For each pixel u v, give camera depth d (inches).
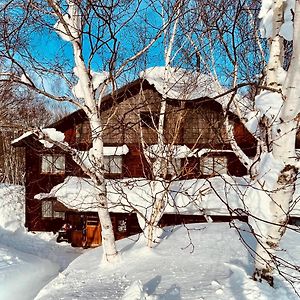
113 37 297.0
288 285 240.2
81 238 745.6
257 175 217.2
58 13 309.7
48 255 685.9
